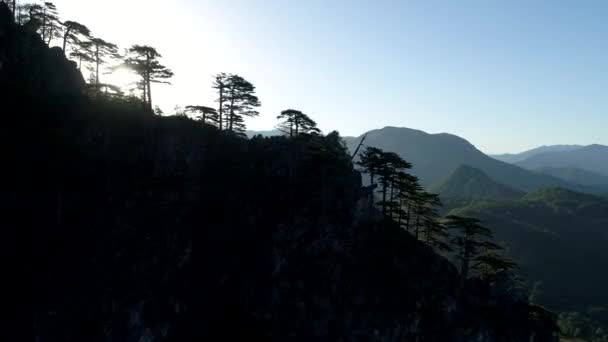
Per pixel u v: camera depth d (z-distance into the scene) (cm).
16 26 5781
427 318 5409
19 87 5059
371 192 6469
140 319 4706
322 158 6175
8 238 4222
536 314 6112
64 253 4481
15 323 3972
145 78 6562
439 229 6494
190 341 4969
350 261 5725
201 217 5856
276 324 5394
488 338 5469
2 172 4375
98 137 5353
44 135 4825
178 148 6097
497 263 5922
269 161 6712
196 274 5481
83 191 4866
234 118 7288
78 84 6303
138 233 5069
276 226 6025
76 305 4334
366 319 5266
